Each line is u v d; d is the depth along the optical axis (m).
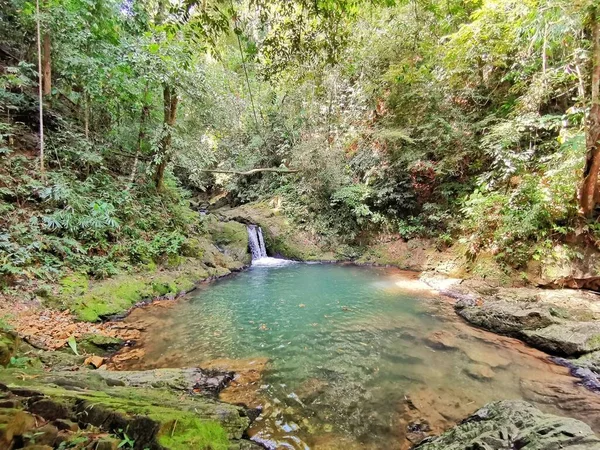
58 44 7.35
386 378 3.93
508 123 7.62
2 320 4.22
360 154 11.89
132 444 1.89
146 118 8.82
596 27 5.48
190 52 6.77
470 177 9.77
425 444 2.68
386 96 10.54
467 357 4.50
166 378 3.61
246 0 3.21
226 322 5.77
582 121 6.70
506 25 6.47
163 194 10.16
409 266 10.33
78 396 2.30
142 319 5.74
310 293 7.68
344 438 2.88
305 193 12.92
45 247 5.71
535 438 2.18
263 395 3.53
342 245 12.06
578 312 5.48
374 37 8.16
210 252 10.03
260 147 14.01
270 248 12.37
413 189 11.19
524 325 5.17
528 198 7.51
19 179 6.18
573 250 6.75
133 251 7.40
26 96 7.45
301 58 3.52
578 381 3.88
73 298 5.44
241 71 6.48
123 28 7.88
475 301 6.57
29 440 1.59
